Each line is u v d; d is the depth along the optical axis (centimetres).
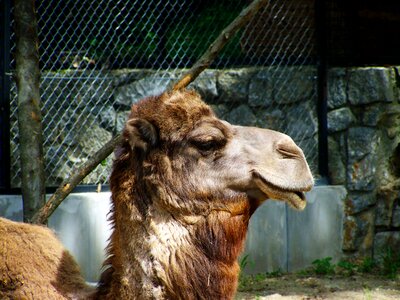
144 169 1227
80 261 2445
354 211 2839
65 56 2648
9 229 1252
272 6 2862
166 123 1257
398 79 2830
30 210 1833
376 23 3062
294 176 1264
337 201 2827
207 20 2831
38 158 1847
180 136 1255
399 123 2852
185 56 2795
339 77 2856
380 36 3086
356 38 2991
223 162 1261
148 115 1268
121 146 1264
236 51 2830
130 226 1198
